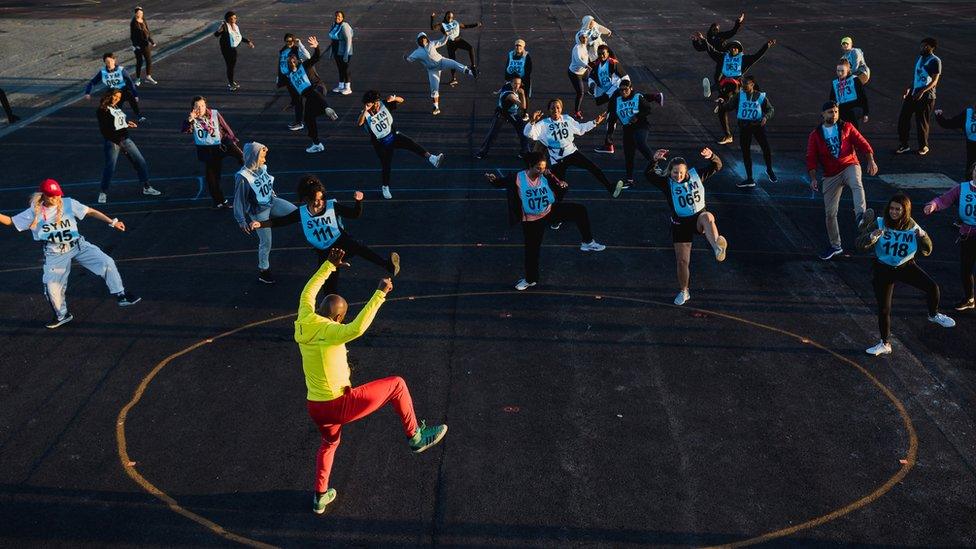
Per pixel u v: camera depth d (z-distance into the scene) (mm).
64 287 9422
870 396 8008
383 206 13078
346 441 7395
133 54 24062
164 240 11875
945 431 7480
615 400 7969
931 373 8398
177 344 9047
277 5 33188
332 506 6555
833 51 23922
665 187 9477
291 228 12398
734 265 10938
